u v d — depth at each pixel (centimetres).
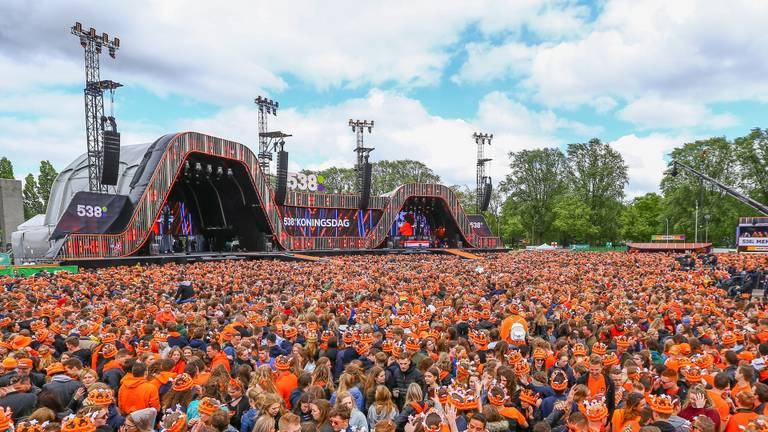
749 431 561
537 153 10531
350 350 1056
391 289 2138
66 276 2677
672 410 654
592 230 9731
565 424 709
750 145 8400
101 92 4403
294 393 816
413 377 873
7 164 8950
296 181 6625
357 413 721
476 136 8700
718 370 903
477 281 2575
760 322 1216
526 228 10850
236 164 5453
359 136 7106
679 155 9100
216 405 649
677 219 9219
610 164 9944
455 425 661
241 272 3066
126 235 4297
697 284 2739
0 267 3173
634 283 2508
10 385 766
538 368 957
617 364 877
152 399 779
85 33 4291
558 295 1959
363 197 6850
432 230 8231
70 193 5238
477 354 1068
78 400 791
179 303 1870
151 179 4488
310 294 2006
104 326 1241
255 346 1051
